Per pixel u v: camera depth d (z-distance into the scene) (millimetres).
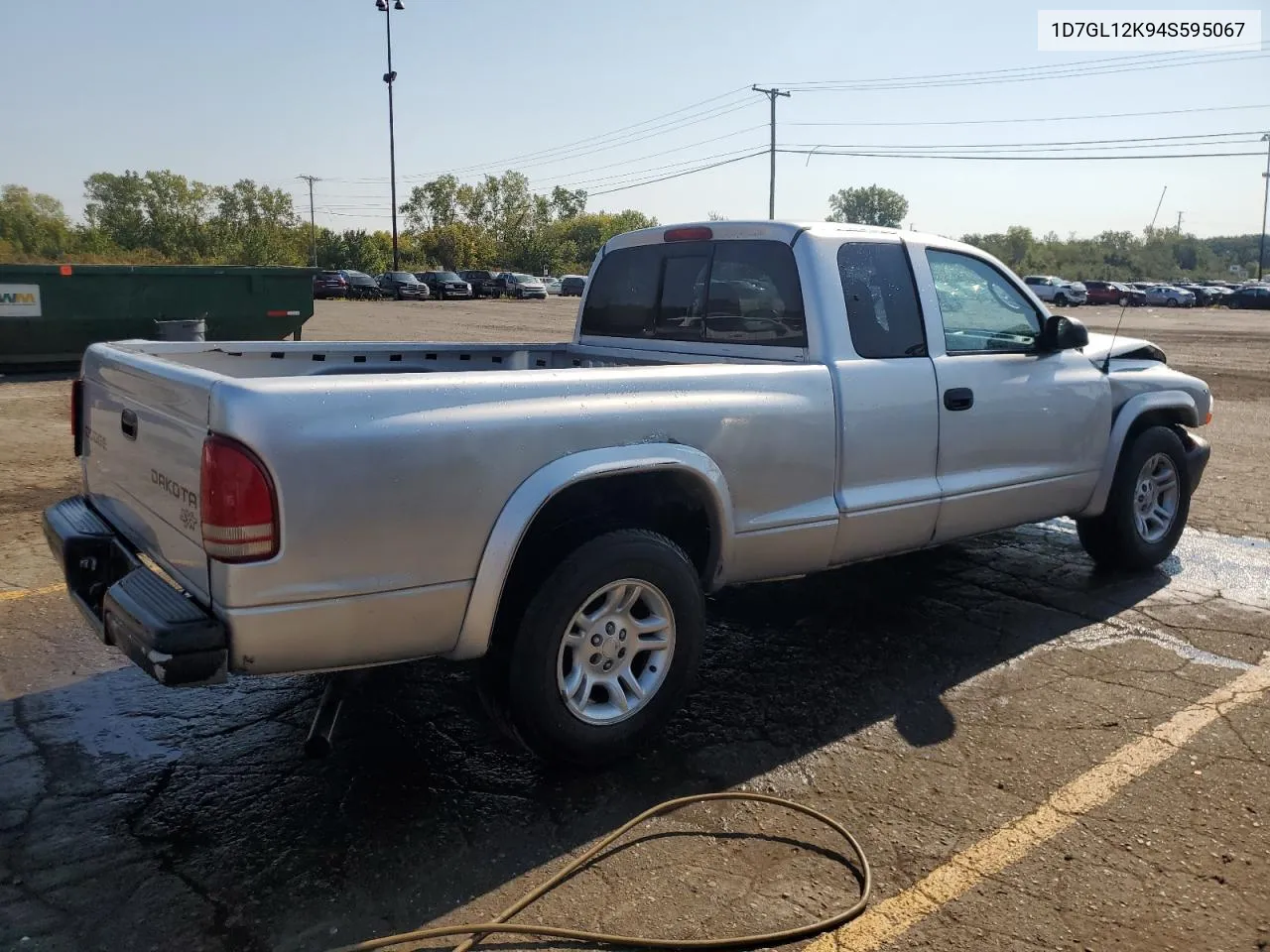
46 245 100812
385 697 4156
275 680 4352
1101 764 3605
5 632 4766
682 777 3521
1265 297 51219
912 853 3057
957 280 4703
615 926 2705
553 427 3213
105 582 3564
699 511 3865
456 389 3062
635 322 5062
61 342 13641
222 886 2869
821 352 4102
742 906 2795
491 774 3535
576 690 3412
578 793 3408
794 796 3391
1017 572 5871
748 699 4152
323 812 3268
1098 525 5625
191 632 2744
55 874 2912
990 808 3311
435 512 2990
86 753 3646
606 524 3434
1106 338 5840
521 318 33562
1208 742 3764
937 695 4195
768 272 4309
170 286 14070
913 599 5395
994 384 4691
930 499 4441
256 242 98688
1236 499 7855
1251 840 3121
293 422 2748
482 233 100812
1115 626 5000
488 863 3000
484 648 3201
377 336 23188
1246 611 5223
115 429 3574
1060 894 2850
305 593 2816
